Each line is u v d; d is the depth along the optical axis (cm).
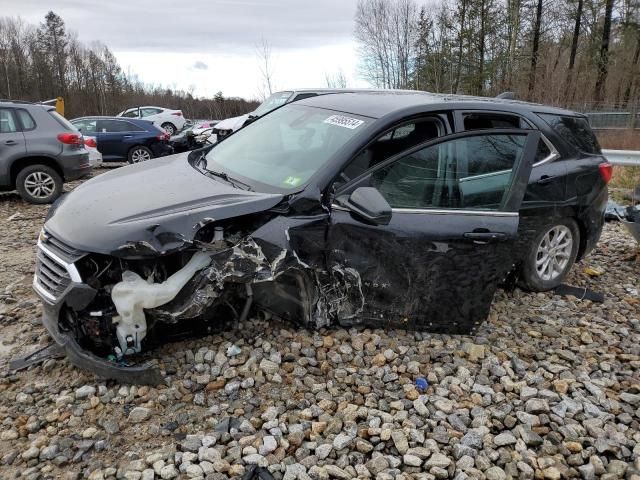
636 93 3073
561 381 354
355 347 373
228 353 357
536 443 300
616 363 386
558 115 494
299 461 278
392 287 370
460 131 406
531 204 450
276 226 333
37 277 344
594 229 512
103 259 316
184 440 285
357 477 269
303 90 1104
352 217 348
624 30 3123
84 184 409
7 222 773
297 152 388
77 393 317
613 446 296
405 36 3909
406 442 289
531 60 3366
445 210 375
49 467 266
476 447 293
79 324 321
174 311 327
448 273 378
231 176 393
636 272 578
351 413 311
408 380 347
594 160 505
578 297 498
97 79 6175
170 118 2575
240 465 270
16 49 5947
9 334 394
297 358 359
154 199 342
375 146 372
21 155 898
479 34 3466
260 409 315
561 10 3391
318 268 348
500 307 466
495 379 359
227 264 325
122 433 291
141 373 318
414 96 439
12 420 300
